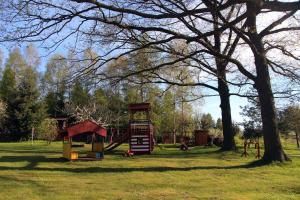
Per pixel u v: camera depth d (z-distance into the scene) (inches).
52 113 2736.2
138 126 1220.5
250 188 558.3
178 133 2300.7
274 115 821.9
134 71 909.2
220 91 1181.7
